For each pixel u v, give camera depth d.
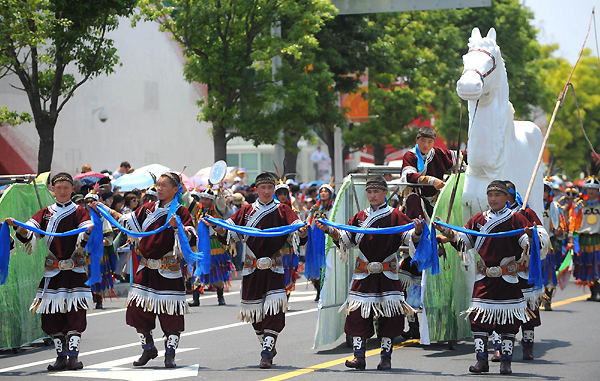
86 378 12.89
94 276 13.69
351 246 13.66
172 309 13.69
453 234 13.53
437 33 63.00
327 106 44.88
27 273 16.47
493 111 15.51
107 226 20.52
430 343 16.83
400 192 17.03
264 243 13.78
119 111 45.47
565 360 14.68
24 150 39.34
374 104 53.88
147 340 14.09
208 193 23.17
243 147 68.06
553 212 22.48
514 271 13.23
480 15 71.62
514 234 13.08
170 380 12.67
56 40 29.80
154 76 48.12
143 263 13.77
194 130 51.34
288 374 13.16
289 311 22.45
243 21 38.97
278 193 16.39
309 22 39.25
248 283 13.95
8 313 15.82
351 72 49.88
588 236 24.44
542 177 17.53
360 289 13.55
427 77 60.12
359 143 55.53
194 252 13.61
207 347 16.34
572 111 103.19
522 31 73.62
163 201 13.92
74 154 42.31
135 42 46.56
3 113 31.19
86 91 43.12
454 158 16.27
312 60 42.06
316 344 15.46
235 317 21.14
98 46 31.33
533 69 74.12
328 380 12.60
